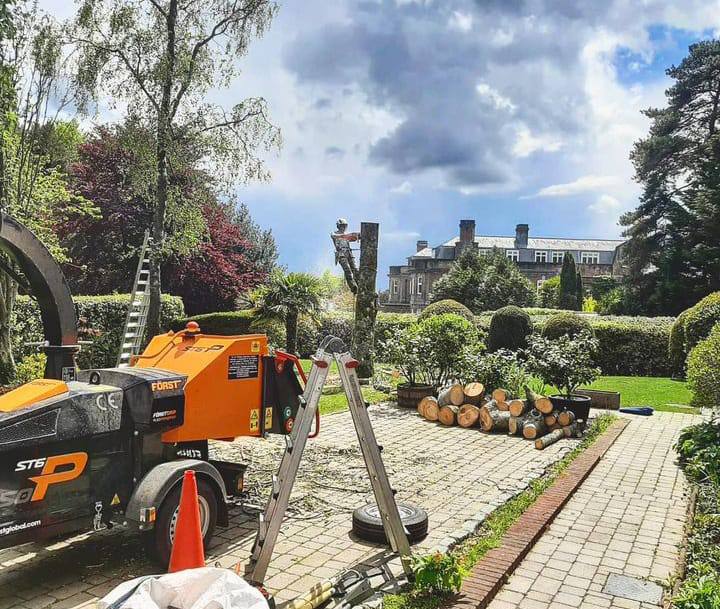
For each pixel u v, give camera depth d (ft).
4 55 33.42
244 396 16.84
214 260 85.30
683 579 14.14
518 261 222.48
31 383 13.35
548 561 15.53
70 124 45.80
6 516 11.93
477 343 40.01
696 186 110.63
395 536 14.67
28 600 12.75
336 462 24.30
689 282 106.32
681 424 35.40
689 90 115.34
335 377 49.57
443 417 33.32
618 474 24.21
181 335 17.90
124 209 78.64
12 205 34.37
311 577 14.10
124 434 14.03
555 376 31.83
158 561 13.78
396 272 240.73
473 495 20.66
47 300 15.72
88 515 13.25
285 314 58.23
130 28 40.75
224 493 15.31
